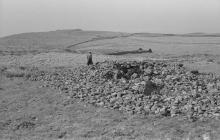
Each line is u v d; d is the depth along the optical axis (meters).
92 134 14.16
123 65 24.62
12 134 14.24
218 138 13.06
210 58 61.28
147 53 78.88
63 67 36.38
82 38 161.00
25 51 64.94
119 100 18.88
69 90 21.83
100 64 27.03
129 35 188.88
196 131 14.21
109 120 16.06
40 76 26.94
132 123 15.52
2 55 52.66
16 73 27.89
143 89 20.11
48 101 19.67
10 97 20.53
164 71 24.17
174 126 14.99
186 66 39.03
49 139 13.40
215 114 16.19
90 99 19.55
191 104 17.55
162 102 18.36
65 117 16.70
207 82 22.61
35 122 16.03
